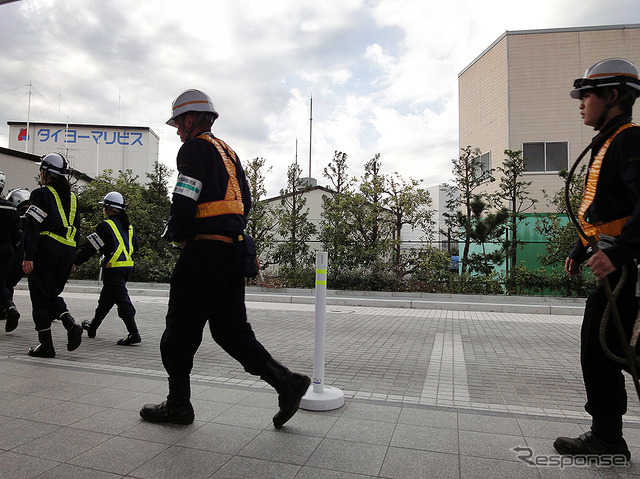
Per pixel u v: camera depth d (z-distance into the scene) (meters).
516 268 14.95
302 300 13.20
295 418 3.09
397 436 2.78
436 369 4.92
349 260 16.64
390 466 2.37
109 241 5.81
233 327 2.90
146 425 2.88
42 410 3.13
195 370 4.55
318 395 3.37
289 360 5.35
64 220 4.86
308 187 18.52
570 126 17.33
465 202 15.97
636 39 16.91
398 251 16.86
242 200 3.00
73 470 2.27
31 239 4.57
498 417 3.19
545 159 17.50
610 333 2.33
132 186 21.03
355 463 2.40
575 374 4.77
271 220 18.09
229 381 4.07
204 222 2.79
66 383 3.79
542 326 8.63
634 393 4.03
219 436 2.73
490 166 18.91
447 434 2.83
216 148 2.92
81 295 13.69
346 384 4.23
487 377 4.59
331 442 2.67
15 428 2.80
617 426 2.43
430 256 16.11
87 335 6.36
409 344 6.51
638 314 2.22
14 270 6.29
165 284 16.72
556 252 14.34
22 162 26.80
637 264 2.27
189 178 2.72
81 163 46.75
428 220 16.80
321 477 2.24
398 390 4.02
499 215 14.55
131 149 47.25
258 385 3.91
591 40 17.20
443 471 2.32
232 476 2.23
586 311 2.48
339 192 17.44
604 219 2.35
